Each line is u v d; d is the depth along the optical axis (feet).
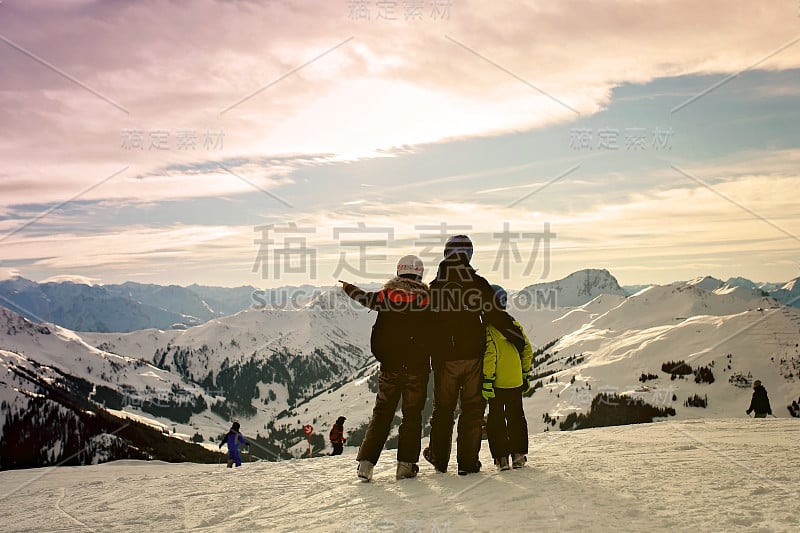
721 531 16.40
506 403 28.53
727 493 20.72
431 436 28.91
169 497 29.84
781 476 23.38
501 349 28.17
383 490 25.80
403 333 28.17
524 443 28.48
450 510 20.99
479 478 26.37
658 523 17.44
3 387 542.57
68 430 487.20
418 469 28.96
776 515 17.58
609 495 21.22
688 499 20.10
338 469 35.14
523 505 20.58
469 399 27.86
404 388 28.58
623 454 31.50
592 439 40.98
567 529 17.35
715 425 49.16
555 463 29.27
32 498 34.55
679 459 28.63
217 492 30.09
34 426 481.46
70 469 74.23
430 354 28.22
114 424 508.12
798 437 37.27
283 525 21.59
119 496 31.81
